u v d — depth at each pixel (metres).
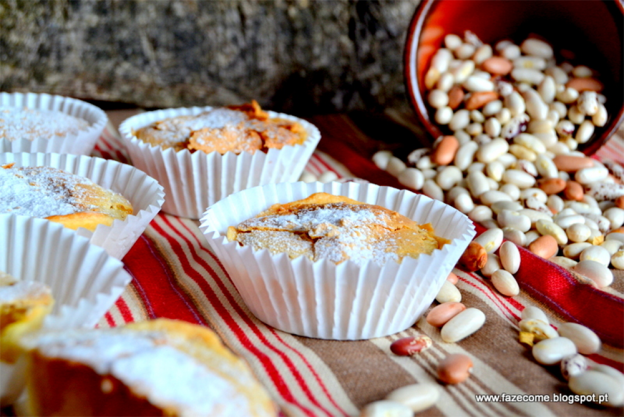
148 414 0.23
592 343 0.30
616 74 0.41
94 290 0.28
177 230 0.37
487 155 0.41
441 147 0.42
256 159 0.37
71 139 0.38
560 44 0.44
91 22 0.47
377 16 0.53
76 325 0.26
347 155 0.45
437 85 0.44
